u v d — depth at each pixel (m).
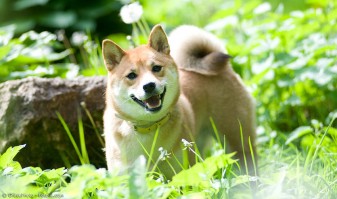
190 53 8.91
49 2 16.12
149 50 7.74
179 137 7.62
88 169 5.76
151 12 16.53
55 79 8.88
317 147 7.48
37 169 6.89
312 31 11.55
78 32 15.76
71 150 8.80
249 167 8.78
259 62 10.78
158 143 7.54
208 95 8.83
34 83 8.65
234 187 7.00
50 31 16.00
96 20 16.22
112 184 5.80
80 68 12.73
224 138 8.92
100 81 9.02
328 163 7.61
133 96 7.43
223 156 6.66
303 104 11.02
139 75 7.41
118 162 7.51
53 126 8.59
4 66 10.30
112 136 7.61
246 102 9.10
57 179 6.80
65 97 8.73
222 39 12.61
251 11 13.06
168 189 5.95
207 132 9.06
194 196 5.88
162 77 7.49
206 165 6.59
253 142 9.13
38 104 8.48
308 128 8.67
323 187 6.97
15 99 8.50
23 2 15.61
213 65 8.82
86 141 8.88
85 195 6.15
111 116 7.76
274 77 11.00
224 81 8.95
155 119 7.47
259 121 10.75
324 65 10.30
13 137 8.45
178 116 7.68
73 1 16.05
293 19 11.25
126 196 5.64
